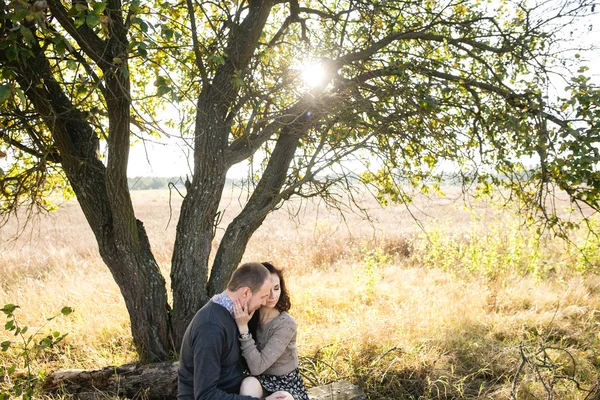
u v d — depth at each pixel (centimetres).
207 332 285
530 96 533
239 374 307
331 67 561
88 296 825
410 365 572
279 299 338
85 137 529
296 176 587
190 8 519
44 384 493
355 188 572
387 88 530
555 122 503
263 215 569
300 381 344
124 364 527
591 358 635
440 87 525
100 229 526
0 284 1030
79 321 711
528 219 590
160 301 545
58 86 500
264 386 329
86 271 1146
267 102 589
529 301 856
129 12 362
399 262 1173
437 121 530
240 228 563
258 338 335
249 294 301
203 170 533
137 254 533
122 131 454
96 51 441
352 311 782
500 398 519
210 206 539
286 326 328
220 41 546
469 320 726
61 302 808
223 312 296
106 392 490
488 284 956
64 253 1351
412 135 542
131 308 545
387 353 579
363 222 1873
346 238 1442
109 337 670
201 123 534
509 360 601
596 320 775
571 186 505
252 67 582
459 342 648
